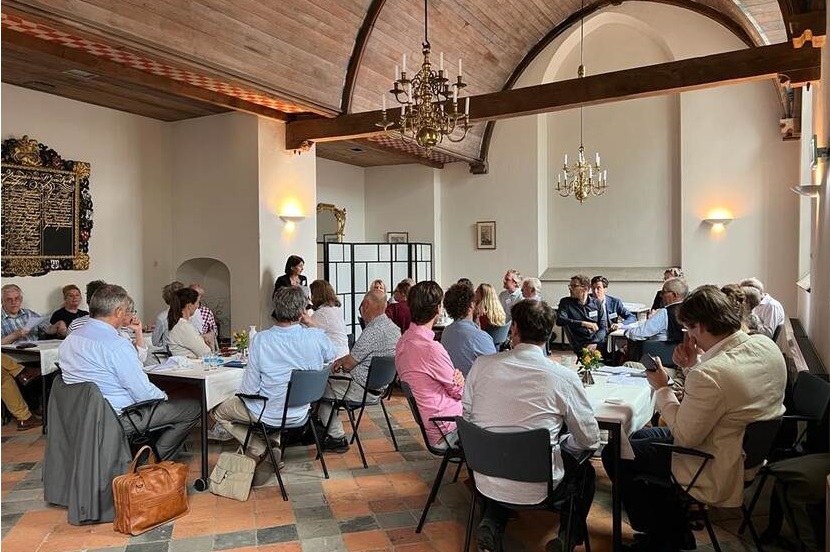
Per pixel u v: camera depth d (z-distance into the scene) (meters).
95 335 3.36
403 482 3.80
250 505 3.45
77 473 3.20
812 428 3.09
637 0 8.89
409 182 10.92
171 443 3.76
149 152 7.75
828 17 3.56
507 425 2.51
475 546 2.93
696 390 2.46
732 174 8.42
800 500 2.51
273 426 3.62
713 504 2.51
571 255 9.94
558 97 6.25
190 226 7.91
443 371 3.28
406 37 7.27
